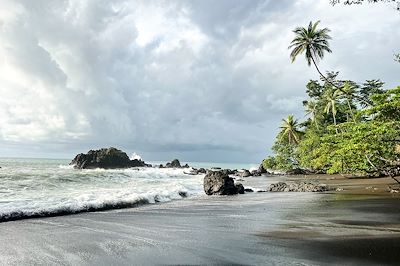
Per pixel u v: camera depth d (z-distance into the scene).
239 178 55.06
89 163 72.69
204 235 11.66
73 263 8.48
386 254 8.97
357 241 10.45
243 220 14.77
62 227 13.04
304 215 15.83
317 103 74.56
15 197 19.72
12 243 10.39
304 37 45.62
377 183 34.06
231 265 8.22
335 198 22.89
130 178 44.28
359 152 24.88
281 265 8.12
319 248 9.67
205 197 26.00
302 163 65.44
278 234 11.70
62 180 33.19
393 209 17.09
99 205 18.31
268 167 79.31
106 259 8.82
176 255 9.15
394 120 23.53
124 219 15.04
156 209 18.58
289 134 75.81
